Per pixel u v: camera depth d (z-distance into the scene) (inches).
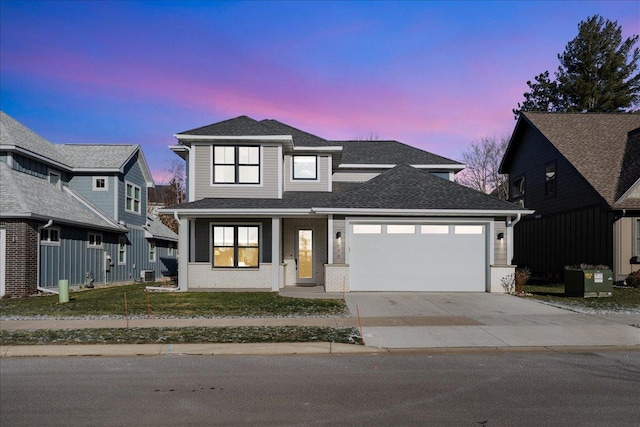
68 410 222.8
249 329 397.1
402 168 753.6
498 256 645.3
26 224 684.1
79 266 839.7
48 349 333.1
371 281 644.1
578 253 800.9
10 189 724.7
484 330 393.4
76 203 916.0
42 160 858.1
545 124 951.0
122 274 1018.7
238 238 709.3
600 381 263.4
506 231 646.5
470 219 647.8
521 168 1055.0
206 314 469.7
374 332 386.3
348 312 480.4
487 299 569.3
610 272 598.2
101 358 322.7
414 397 237.8
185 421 208.2
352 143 1015.6
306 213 652.7
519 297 589.9
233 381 267.3
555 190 883.4
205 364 305.3
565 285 624.7
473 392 244.8
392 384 259.9
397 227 648.4
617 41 1504.7
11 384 264.1
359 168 909.2
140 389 253.8
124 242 1031.0
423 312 478.3
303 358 320.2
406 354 330.0
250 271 689.6
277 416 213.0
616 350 339.0
